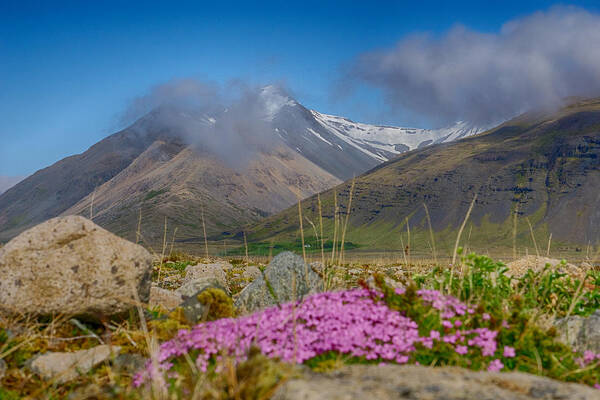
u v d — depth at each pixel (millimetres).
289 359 667
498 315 759
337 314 736
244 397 585
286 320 745
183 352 734
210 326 804
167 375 710
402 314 753
